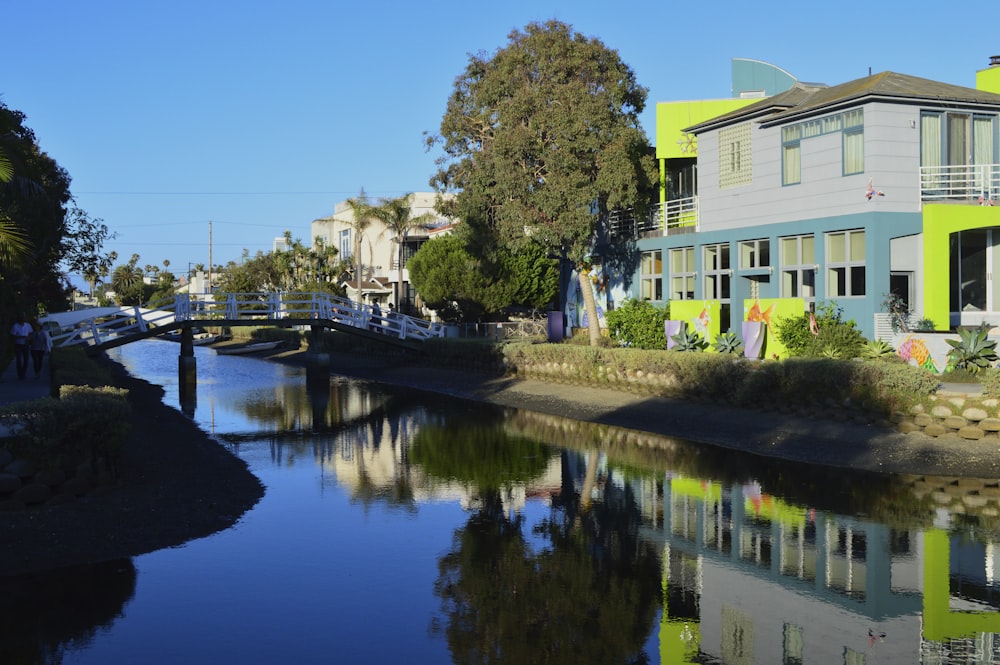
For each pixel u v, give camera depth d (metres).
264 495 17.58
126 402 16.45
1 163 21.11
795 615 10.96
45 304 57.47
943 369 24.56
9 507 13.81
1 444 13.79
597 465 20.58
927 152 27.53
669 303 35.38
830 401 22.00
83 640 10.07
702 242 34.19
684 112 36.16
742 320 32.41
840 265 28.05
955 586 11.90
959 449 18.89
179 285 154.25
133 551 13.24
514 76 36.16
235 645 9.96
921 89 27.58
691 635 10.27
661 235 37.44
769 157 30.77
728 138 32.81
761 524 15.06
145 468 17.64
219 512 15.62
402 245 69.12
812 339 26.78
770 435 22.30
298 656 9.66
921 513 15.48
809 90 32.56
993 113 28.38
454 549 13.81
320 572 12.58
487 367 41.25
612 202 34.84
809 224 28.98
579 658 9.70
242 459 21.69
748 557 13.29
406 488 18.33
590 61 36.16
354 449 23.36
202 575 12.34
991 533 14.27
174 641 10.07
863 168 27.03
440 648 9.93
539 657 9.70
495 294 52.12
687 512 16.03
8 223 21.00
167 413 29.95
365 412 31.69
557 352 35.47
